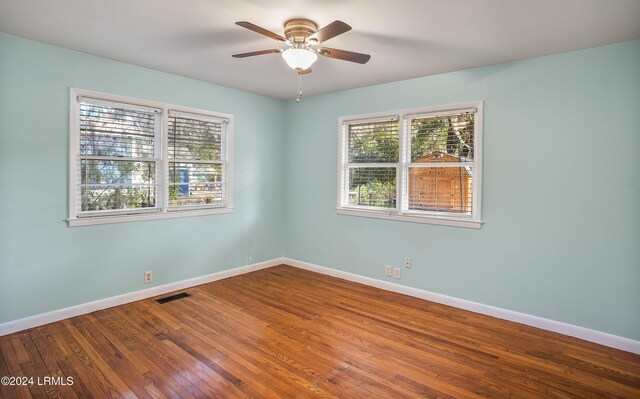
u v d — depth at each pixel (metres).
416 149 3.90
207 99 4.16
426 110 3.75
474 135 3.51
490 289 3.41
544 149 3.09
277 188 5.11
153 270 3.79
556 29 2.53
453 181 3.66
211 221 4.30
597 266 2.88
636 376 2.39
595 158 2.87
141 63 3.46
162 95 3.75
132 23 2.55
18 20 2.52
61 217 3.14
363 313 3.43
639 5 2.16
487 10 2.25
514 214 3.26
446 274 3.68
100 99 3.33
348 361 2.54
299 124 4.96
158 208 3.83
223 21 2.49
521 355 2.66
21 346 2.68
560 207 3.03
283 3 2.21
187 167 4.08
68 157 3.16
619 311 2.79
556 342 2.88
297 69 2.62
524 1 2.13
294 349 2.71
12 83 2.84
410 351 2.70
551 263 3.09
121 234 3.53
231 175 4.47
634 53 2.70
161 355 2.58
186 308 3.49
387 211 4.09
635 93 2.70
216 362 2.50
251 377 2.32
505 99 3.28
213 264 4.35
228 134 4.42
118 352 2.61
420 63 3.32
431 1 2.14
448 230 3.65
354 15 2.35
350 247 4.45
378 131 4.20
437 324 3.19
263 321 3.21
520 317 3.23
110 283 3.47
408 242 3.94
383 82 4.03
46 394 2.11
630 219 2.74
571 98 2.96
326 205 4.68
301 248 5.02
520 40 2.74
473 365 2.51
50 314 3.09
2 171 2.82
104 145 3.41
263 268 4.96
